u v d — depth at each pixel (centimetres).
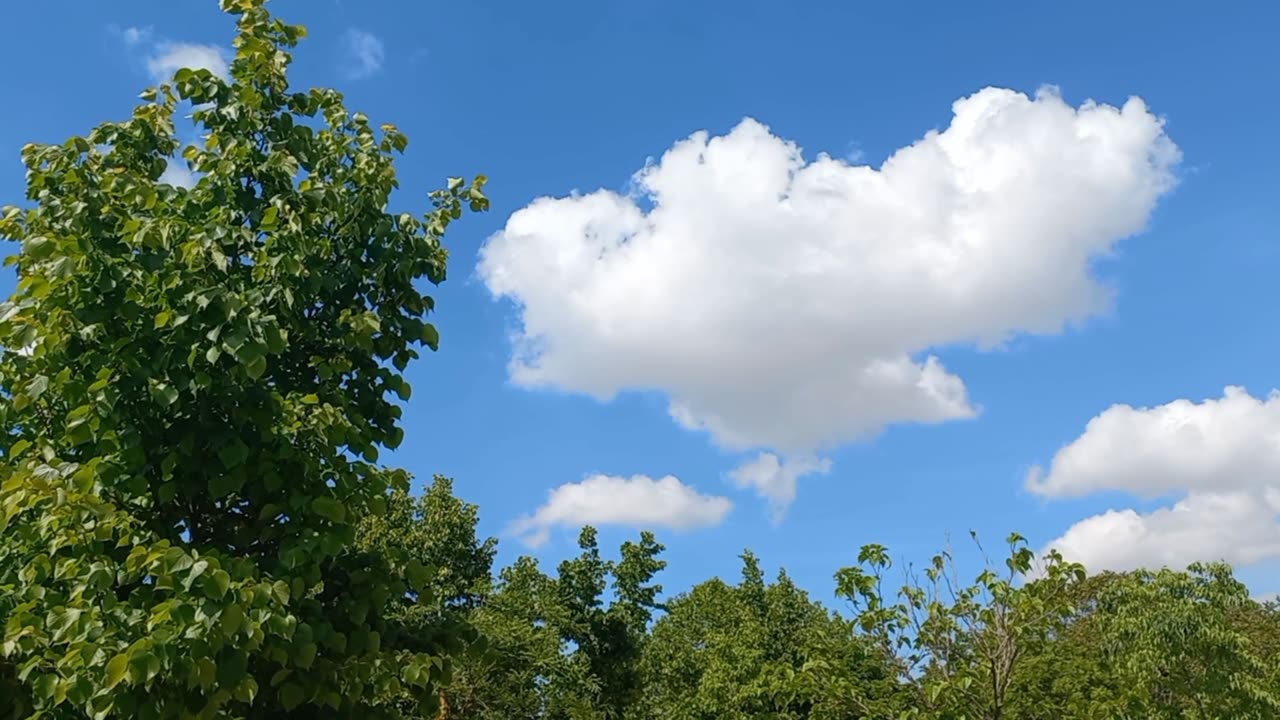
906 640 1038
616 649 2947
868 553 1052
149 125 670
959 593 1026
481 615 2267
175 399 550
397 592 637
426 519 2684
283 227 641
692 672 3011
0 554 558
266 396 590
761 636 2573
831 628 1178
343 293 691
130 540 539
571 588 2944
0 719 509
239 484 582
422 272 716
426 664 601
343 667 586
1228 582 1368
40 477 509
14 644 483
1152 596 1367
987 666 1007
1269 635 2797
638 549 3098
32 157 619
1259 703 1284
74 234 569
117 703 475
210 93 665
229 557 530
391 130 738
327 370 639
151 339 574
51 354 562
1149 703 1124
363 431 666
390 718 634
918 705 1012
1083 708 1099
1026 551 998
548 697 2280
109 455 562
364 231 696
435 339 711
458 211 750
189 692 499
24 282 541
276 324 572
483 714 2100
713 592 3469
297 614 575
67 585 547
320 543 572
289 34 727
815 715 1038
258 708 589
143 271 578
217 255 584
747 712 2234
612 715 2822
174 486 575
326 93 737
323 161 717
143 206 606
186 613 474
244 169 662
